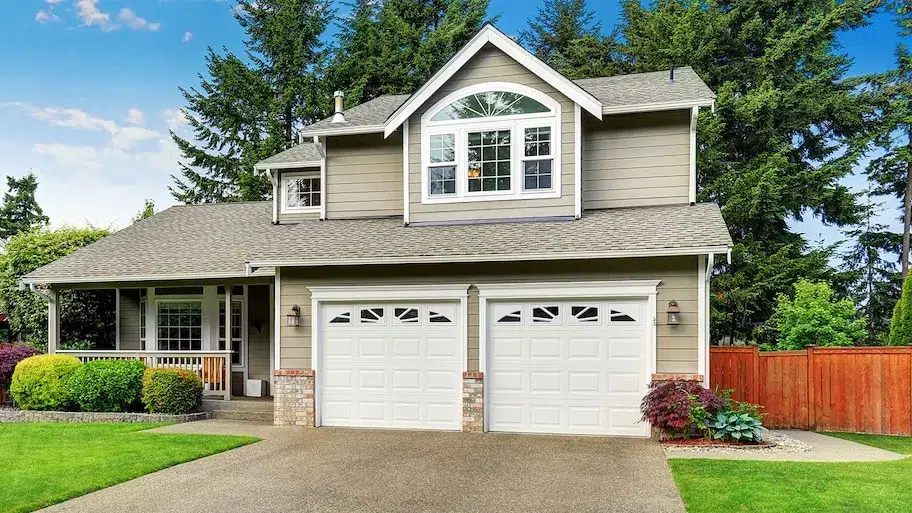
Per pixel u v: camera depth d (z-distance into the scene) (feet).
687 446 32.48
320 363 40.37
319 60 98.32
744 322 73.20
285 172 53.26
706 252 33.47
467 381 37.60
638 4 88.28
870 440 37.17
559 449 32.14
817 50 75.61
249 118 97.76
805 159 80.18
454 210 42.16
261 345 52.60
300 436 36.32
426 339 38.96
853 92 78.54
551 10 110.42
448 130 42.50
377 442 34.37
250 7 100.73
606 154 42.32
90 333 60.54
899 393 39.68
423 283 38.81
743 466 27.61
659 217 38.81
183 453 31.14
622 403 35.81
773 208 68.23
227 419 43.42
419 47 97.30
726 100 70.54
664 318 35.14
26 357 50.01
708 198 72.43
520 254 36.01
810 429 41.27
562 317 36.94
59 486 25.17
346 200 47.29
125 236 57.00
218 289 53.26
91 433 36.99
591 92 46.26
